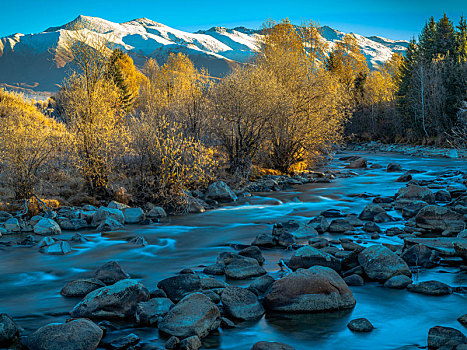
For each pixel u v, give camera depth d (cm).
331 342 529
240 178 1917
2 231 1151
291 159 2312
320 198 1694
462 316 577
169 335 549
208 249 991
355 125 6056
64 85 1572
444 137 4097
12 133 1416
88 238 1101
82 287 709
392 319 593
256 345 486
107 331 566
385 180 2211
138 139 1552
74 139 1516
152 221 1301
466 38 5269
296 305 622
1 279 788
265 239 1001
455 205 1372
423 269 805
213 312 572
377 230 1114
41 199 1385
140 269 840
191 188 1689
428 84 4531
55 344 498
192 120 1959
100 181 1501
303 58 3098
